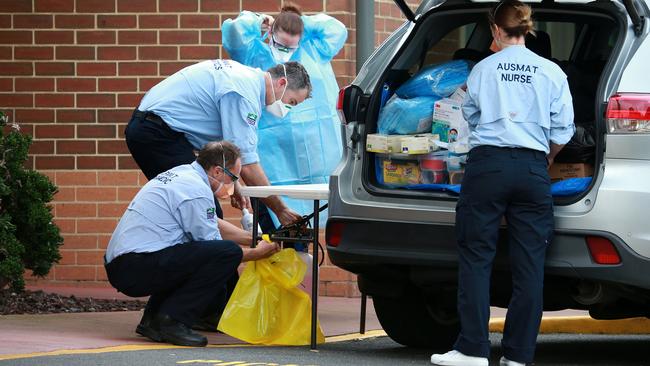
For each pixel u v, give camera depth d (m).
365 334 20.77
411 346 19.06
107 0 26.84
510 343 15.68
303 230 18.44
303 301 18.28
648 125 15.45
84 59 26.88
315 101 23.09
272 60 22.23
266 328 18.19
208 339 19.11
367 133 17.38
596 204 15.51
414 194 16.73
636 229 15.36
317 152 23.06
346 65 26.48
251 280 18.22
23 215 22.36
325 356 17.06
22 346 17.02
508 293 16.75
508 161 15.49
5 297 22.53
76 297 24.31
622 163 15.55
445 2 17.42
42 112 26.98
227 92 19.02
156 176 19.12
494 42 17.05
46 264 22.80
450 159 17.09
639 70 15.74
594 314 17.11
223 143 18.08
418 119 17.42
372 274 17.58
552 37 19.58
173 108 19.45
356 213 17.05
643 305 16.89
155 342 18.05
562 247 15.72
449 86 17.53
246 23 22.16
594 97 17.53
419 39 17.80
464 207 15.72
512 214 15.63
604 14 16.39
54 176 26.97
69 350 16.70
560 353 19.44
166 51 26.75
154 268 17.78
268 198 19.08
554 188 16.05
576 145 16.28
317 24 23.22
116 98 26.86
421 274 16.92
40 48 26.97
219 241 17.89
